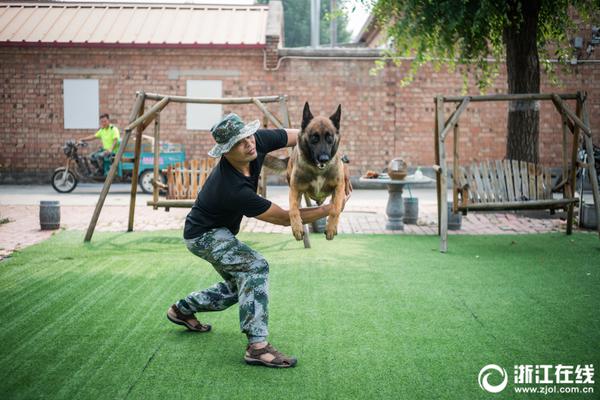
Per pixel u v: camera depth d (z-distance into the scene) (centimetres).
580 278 545
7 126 1578
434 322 415
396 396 296
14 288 503
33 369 330
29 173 1589
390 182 805
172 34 1573
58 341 374
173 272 565
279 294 489
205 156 1583
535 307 452
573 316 428
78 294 485
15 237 758
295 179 381
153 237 770
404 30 965
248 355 335
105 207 1080
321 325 409
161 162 1355
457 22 877
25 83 1566
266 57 1534
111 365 336
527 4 950
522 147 1001
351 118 1571
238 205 329
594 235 785
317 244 727
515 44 978
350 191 410
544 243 730
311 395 297
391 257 644
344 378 318
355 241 748
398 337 384
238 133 316
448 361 342
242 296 337
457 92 1561
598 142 1541
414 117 1569
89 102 1571
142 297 477
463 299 474
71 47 1535
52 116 1576
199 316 429
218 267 345
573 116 725
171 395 297
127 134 743
